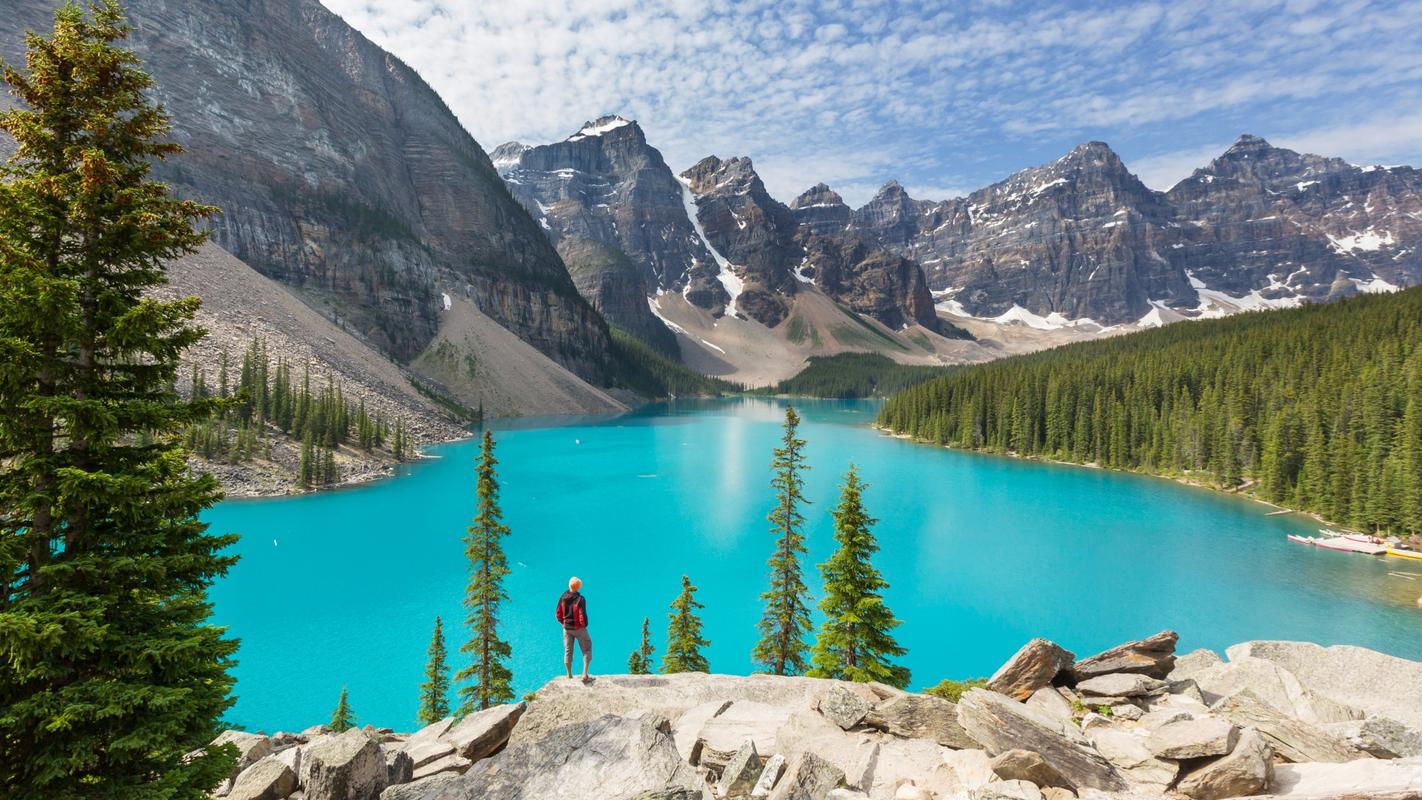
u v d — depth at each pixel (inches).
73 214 420.2
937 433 6850.4
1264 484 3951.8
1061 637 1964.8
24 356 395.2
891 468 5241.1
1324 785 341.1
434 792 389.1
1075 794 370.0
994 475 4896.7
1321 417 3917.3
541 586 2393.0
